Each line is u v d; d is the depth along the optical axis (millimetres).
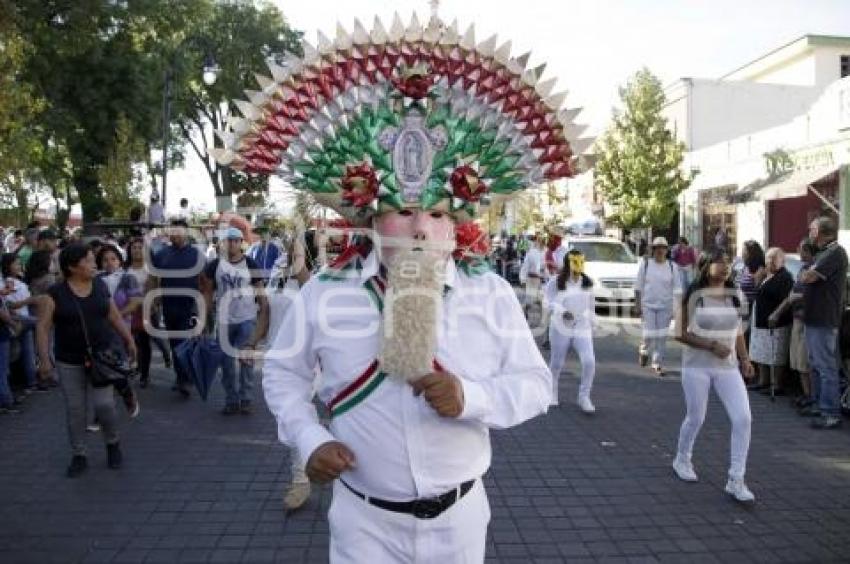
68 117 25641
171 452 6484
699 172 24906
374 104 2279
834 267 7293
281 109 2316
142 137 28281
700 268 5504
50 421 7602
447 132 2268
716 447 6711
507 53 2264
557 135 2312
